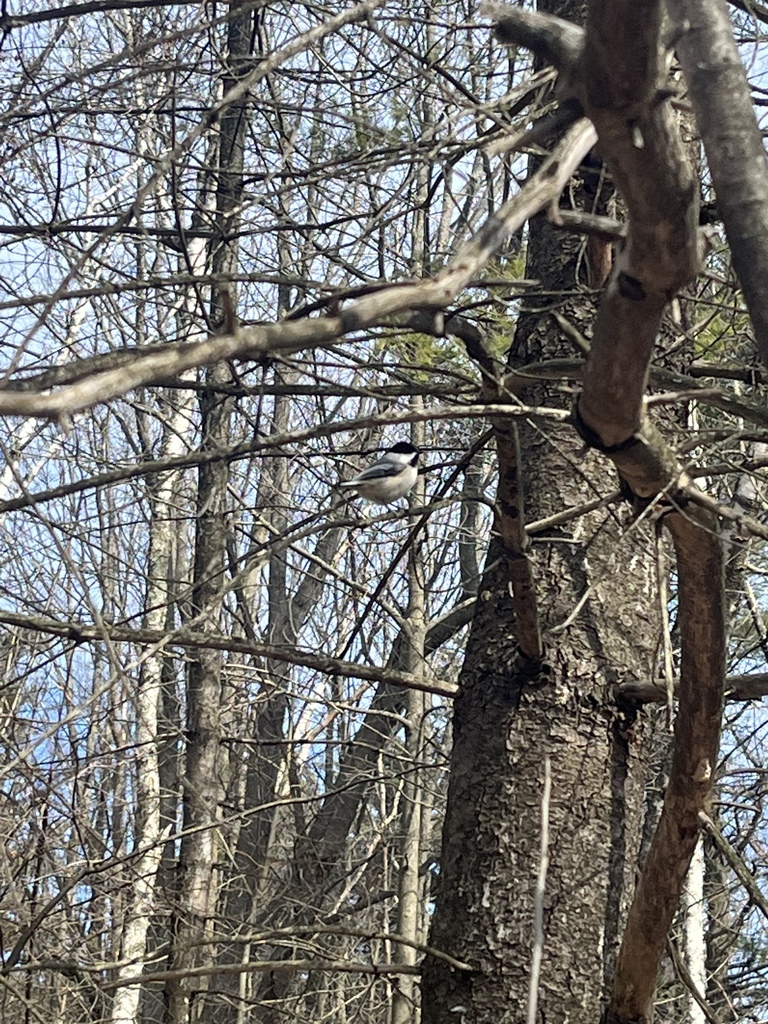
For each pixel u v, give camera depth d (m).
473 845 4.79
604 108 2.48
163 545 11.14
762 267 2.96
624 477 3.61
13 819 6.32
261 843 10.16
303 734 11.52
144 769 9.77
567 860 4.69
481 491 9.56
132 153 5.25
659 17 2.33
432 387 4.70
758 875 9.27
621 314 2.92
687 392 3.63
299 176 5.41
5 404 1.64
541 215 2.96
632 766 4.92
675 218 2.65
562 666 4.92
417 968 4.93
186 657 7.27
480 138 4.95
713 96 3.03
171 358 1.81
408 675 5.22
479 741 4.94
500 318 6.29
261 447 4.31
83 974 5.72
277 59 3.11
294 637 10.75
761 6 5.06
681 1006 9.32
